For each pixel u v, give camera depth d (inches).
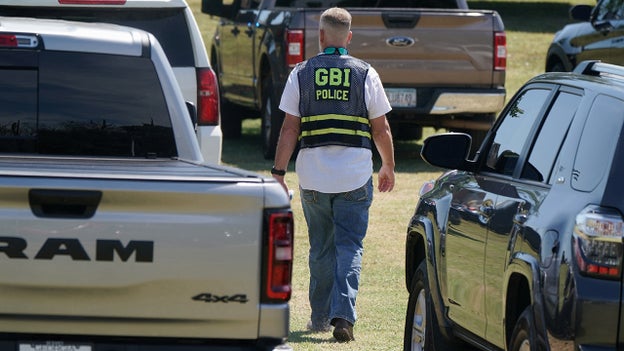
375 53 1925.4
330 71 1019.9
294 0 2084.2
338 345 1022.4
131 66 864.9
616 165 642.8
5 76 850.1
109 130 864.3
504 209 759.1
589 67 789.9
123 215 625.9
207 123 1331.2
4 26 866.8
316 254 1063.0
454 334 869.2
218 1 2324.1
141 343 640.4
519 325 700.0
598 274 625.9
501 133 854.5
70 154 861.8
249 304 637.3
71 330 631.2
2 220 618.2
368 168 1026.7
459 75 1953.7
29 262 621.6
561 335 637.9
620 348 625.3
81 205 623.2
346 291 1025.5
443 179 936.3
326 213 1042.1
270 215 634.2
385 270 1364.4
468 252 818.8
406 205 1750.7
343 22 1028.5
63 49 852.6
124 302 629.9
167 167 752.3
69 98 858.8
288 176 1924.2
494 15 1961.1
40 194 619.5
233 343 646.5
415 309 940.6
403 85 1940.2
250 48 2145.7
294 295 1243.8
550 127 764.6
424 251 968.3
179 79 1320.1
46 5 1264.8
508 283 725.9
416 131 2427.4
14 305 625.3
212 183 631.2
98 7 1283.2
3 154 850.8
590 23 2192.4
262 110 2113.7
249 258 634.8
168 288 631.8
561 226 658.8
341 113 1018.7
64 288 625.9
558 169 714.2
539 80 826.8
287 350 643.5
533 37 4340.6
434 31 1939.0
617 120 666.2
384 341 1042.7
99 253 624.7
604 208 634.8
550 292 652.1
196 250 629.9
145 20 1309.1
